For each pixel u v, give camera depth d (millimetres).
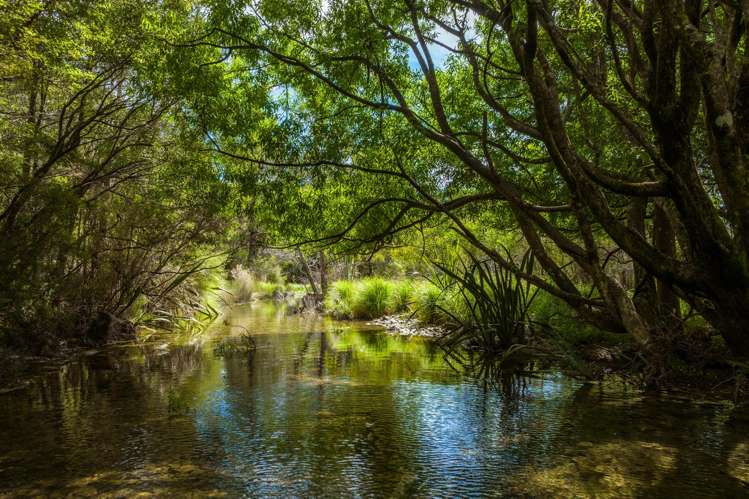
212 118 8969
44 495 3264
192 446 4180
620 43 7641
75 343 10438
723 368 6379
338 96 9633
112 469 3691
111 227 11422
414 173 9805
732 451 3914
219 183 9852
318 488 3338
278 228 10227
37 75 9781
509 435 4383
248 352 9555
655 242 7832
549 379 6730
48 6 8891
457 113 9945
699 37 4629
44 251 8719
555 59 8469
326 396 5887
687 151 5117
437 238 14281
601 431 4441
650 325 7035
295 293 34000
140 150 11734
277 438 4367
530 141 9539
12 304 8141
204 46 9188
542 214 9852
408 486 3357
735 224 5188
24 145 9531
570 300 7500
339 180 9836
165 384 6684
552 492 3244
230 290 28516
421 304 13625
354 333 12734
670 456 3832
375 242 10039
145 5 9562
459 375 7098
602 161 7926
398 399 5711
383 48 8469
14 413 5277
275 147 8945
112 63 10305
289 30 8906
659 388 6016
